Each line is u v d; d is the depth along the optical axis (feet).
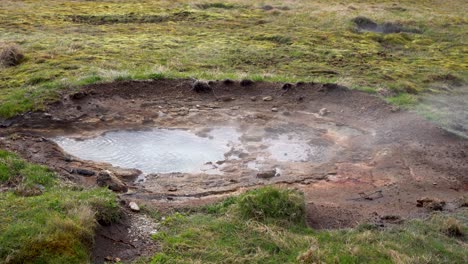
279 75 49.06
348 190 28.19
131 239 21.97
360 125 38.11
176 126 37.65
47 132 35.58
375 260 20.89
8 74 48.52
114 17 80.07
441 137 35.29
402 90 45.96
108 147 33.94
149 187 28.14
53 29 70.64
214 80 45.01
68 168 29.22
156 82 44.45
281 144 35.04
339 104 41.86
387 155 32.81
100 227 21.88
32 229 20.36
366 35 71.92
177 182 28.91
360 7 93.76
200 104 41.81
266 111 40.78
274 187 24.81
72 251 19.70
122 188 27.25
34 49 58.13
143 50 58.70
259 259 20.66
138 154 33.04
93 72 46.91
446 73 54.29
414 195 27.76
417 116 38.52
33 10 83.82
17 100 38.78
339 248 21.58
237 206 23.89
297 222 23.36
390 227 23.90
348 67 55.06
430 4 102.94
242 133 36.81
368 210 25.76
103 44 61.46
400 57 62.13
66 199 23.03
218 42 64.34
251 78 45.78
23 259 19.10
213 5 93.61
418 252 21.72
